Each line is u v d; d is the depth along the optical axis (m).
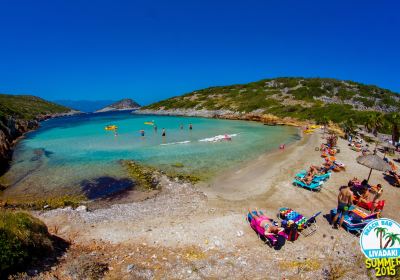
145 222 14.81
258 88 105.50
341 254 11.58
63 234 13.70
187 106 101.88
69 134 51.75
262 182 21.09
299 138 42.06
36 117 95.38
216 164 26.72
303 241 12.65
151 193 19.88
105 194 20.03
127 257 11.30
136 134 48.22
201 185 20.92
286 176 22.25
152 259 11.15
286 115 70.25
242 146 35.41
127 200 18.80
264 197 18.08
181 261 11.02
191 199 18.05
